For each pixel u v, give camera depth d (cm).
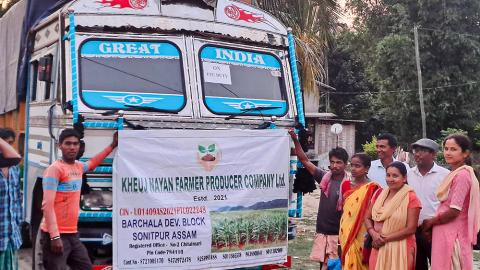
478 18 2680
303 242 980
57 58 586
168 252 536
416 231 532
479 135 2738
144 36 581
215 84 604
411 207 489
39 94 661
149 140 529
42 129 634
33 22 701
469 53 2677
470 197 475
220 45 620
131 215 523
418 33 2688
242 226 571
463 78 2686
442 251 479
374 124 3791
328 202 574
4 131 569
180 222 539
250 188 575
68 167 492
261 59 648
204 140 552
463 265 474
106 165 523
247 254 574
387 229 493
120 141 520
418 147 532
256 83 636
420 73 2467
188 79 587
